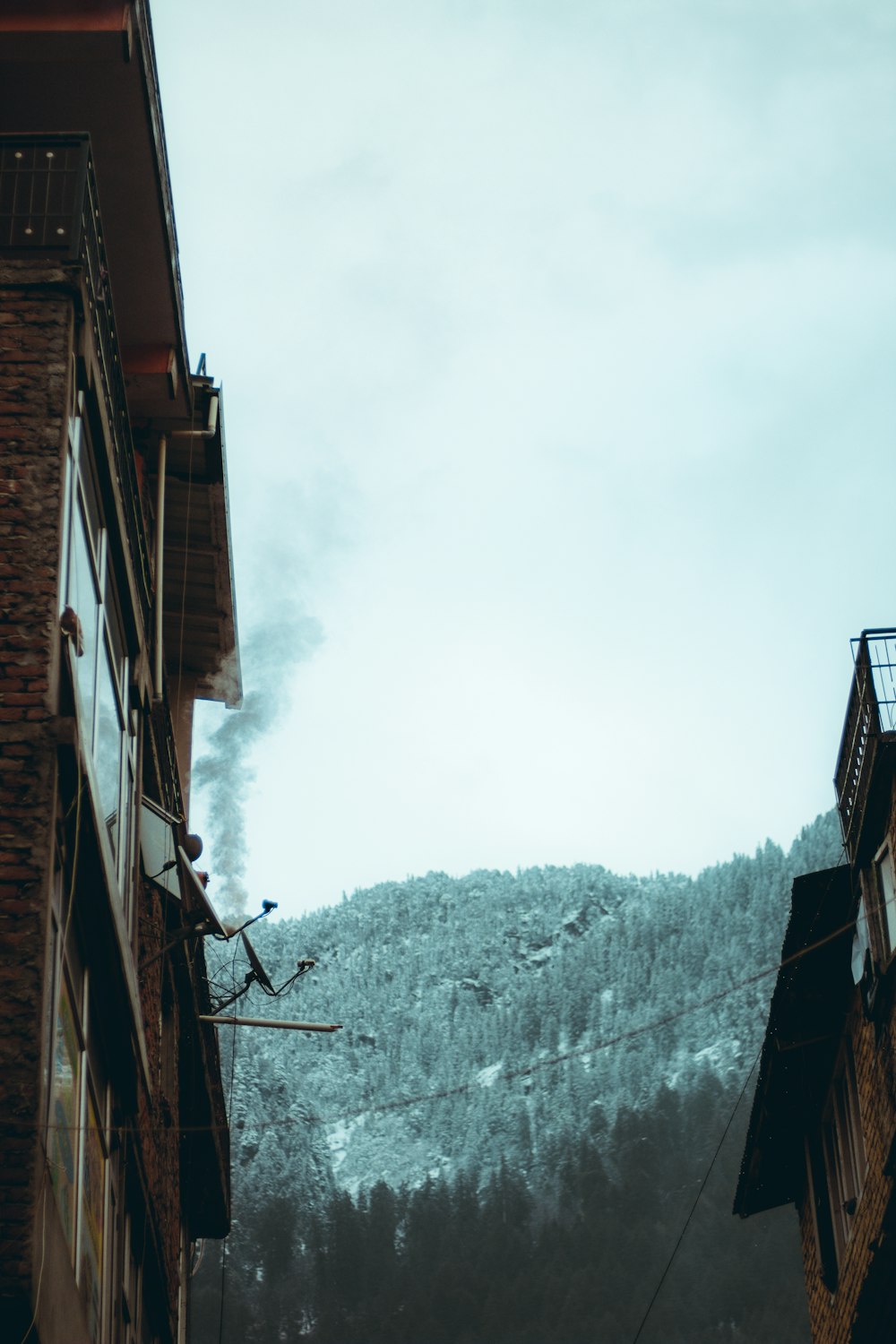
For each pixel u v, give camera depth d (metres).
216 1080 24.72
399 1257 165.50
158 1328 18.84
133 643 15.66
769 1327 128.88
